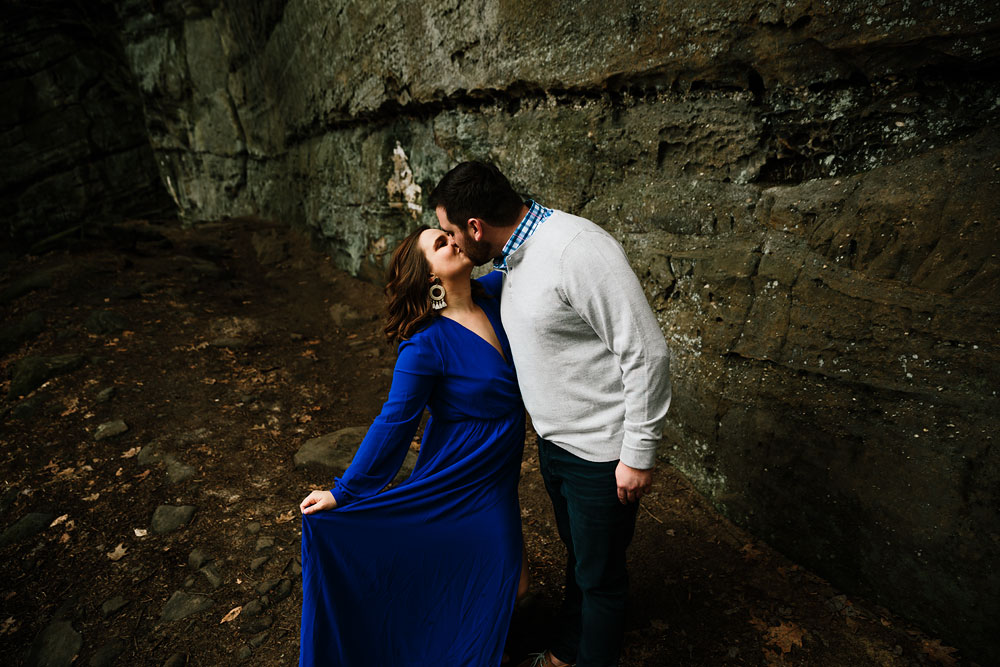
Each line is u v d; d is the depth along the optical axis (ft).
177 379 14.23
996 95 5.58
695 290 8.95
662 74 8.72
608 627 5.79
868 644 6.60
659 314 9.78
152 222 37.55
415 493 6.07
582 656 5.99
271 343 16.74
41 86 40.98
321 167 24.54
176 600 8.23
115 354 15.23
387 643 6.21
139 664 7.40
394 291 5.84
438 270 5.69
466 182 5.06
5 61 39.37
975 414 5.88
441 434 6.26
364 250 21.44
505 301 5.61
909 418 6.40
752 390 8.18
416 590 6.21
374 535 6.00
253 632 7.73
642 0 8.56
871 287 6.60
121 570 8.87
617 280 4.83
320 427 12.57
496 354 6.06
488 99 13.24
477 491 6.23
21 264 20.68
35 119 41.14
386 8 16.15
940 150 6.01
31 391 13.70
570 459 5.65
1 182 40.42
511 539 6.23
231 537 9.37
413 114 17.15
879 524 6.80
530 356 5.45
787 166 7.72
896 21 5.88
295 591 8.36
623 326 4.83
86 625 8.02
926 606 6.53
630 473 5.11
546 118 11.36
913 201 6.13
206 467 11.10
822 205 7.04
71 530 9.71
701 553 8.29
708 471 9.16
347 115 21.11
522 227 5.24
